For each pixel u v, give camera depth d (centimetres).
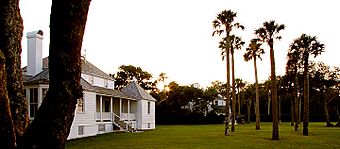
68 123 421
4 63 422
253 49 4566
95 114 3400
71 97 414
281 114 8062
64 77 408
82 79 3322
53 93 410
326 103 6294
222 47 4144
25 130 436
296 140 2677
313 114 7531
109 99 4328
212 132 3809
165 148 2075
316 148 2078
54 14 405
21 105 479
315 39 3375
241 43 4209
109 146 2200
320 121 7462
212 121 6950
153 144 2334
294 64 4428
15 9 485
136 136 3141
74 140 2700
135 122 4622
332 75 6175
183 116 6881
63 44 403
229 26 3481
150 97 5044
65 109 412
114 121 3975
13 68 476
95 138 2905
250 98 8538
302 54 3422
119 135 3291
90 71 3922
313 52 3384
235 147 2130
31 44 3059
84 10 411
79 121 3053
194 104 7181
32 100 2786
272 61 2919
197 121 6906
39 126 411
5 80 426
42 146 407
